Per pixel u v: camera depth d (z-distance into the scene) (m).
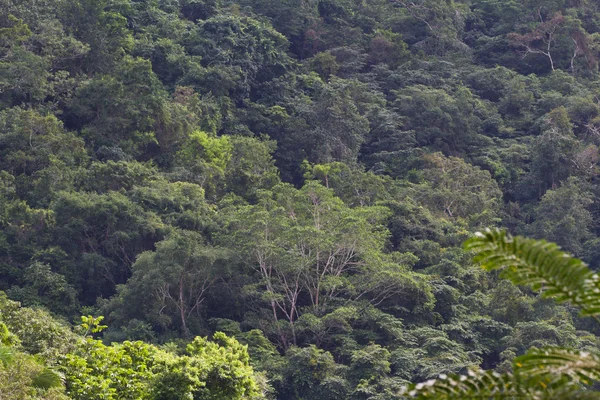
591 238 62.72
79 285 46.16
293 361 39.00
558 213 62.44
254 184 58.53
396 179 65.56
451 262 49.12
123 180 52.78
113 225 48.06
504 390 5.50
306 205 48.62
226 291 44.72
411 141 71.69
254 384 25.22
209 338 42.62
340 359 41.47
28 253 46.84
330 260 46.25
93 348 23.06
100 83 60.69
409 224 54.62
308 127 68.25
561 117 73.25
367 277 44.72
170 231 47.78
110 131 59.62
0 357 17.48
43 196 51.00
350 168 65.25
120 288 43.75
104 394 20.58
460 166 65.25
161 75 70.88
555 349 5.61
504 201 70.25
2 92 59.56
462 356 39.88
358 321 43.47
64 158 54.41
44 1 67.88
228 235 46.66
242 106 72.19
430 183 62.62
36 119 55.19
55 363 21.53
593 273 5.27
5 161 53.41
